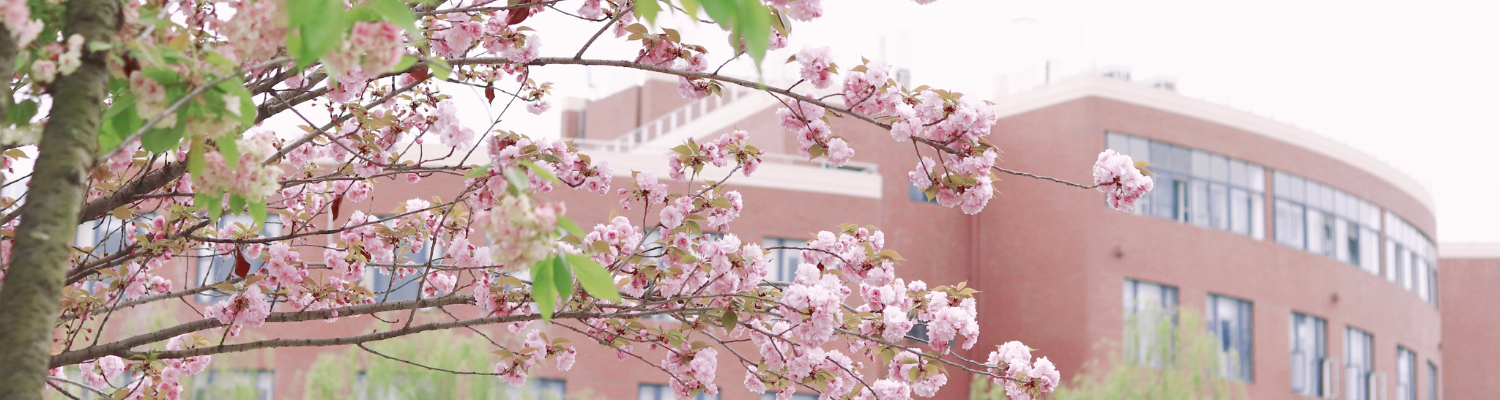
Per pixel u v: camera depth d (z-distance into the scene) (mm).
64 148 3002
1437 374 43781
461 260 6832
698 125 38438
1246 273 34875
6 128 3154
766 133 34625
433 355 24516
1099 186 6598
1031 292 33375
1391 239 40438
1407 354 41312
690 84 6422
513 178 3283
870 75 6309
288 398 26500
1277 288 35469
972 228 34656
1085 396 30625
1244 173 35500
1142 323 31234
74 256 6914
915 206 33969
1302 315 36312
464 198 6812
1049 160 33812
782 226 30938
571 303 6699
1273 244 35656
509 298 6891
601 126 46188
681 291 6734
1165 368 30516
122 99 3412
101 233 17047
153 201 7355
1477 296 49469
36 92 3248
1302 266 36281
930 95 6395
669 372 7500
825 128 6727
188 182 6789
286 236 6453
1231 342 34406
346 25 3035
